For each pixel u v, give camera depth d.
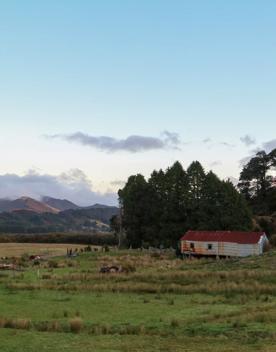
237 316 29.34
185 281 47.88
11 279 51.44
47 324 26.61
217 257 86.31
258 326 25.67
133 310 33.12
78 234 161.88
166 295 40.09
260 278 47.94
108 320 29.48
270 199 141.62
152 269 61.00
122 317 30.52
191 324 27.22
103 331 25.05
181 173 120.44
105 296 39.53
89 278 50.69
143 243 114.38
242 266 60.34
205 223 111.88
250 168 153.50
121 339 22.98
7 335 23.69
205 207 113.88
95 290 42.59
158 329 25.73
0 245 134.00
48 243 150.00
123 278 50.09
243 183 153.62
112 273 54.69
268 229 115.81
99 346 21.28
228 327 25.66
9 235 166.12
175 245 112.50
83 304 35.59
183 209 117.75
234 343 21.91
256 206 140.50
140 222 120.75
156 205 120.31
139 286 43.44
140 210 120.75
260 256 68.56
